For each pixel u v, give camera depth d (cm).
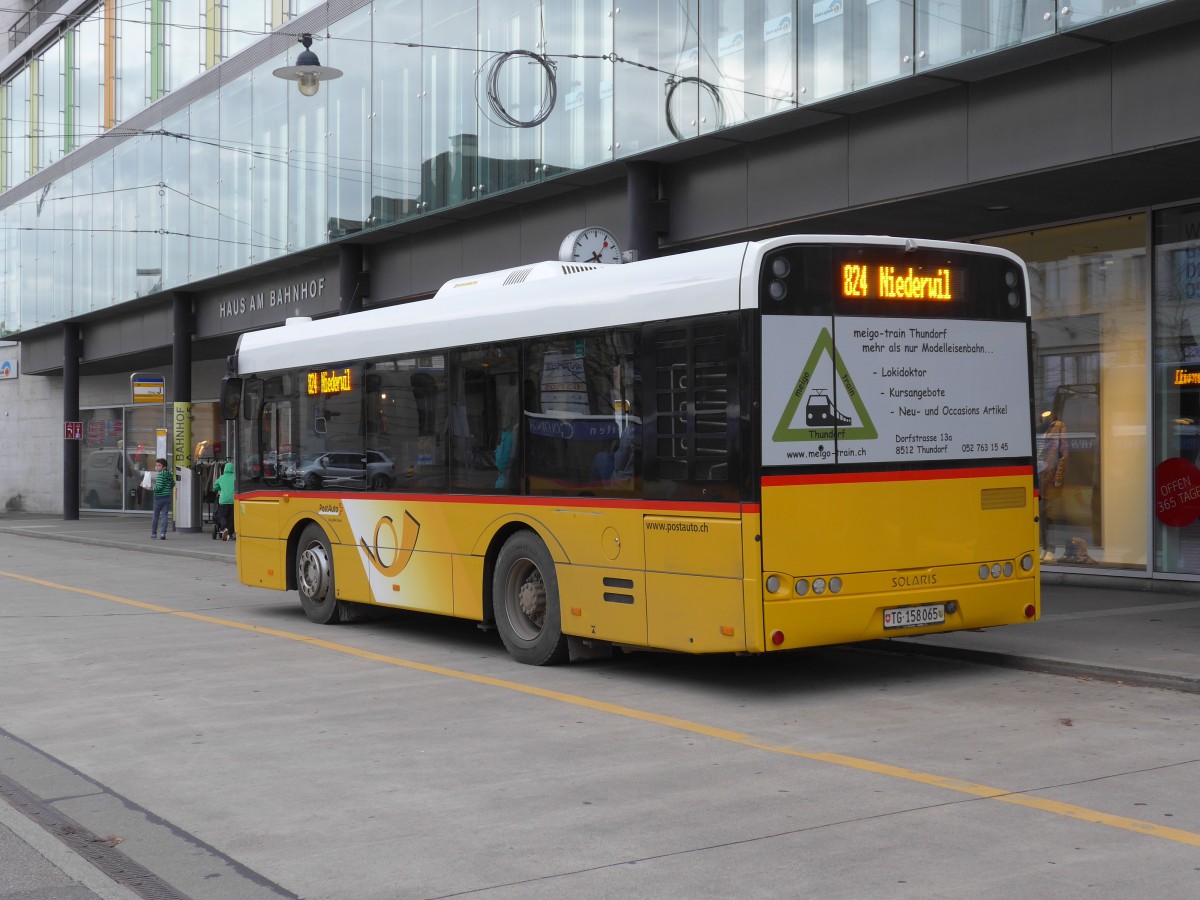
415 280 2212
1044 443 1595
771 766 704
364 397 1269
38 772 721
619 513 953
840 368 883
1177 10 1092
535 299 1044
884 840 561
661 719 841
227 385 1468
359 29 2245
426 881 521
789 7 1411
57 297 3734
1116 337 1506
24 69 4041
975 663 1038
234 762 737
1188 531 1445
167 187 3023
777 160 1516
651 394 927
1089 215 1499
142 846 579
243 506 1477
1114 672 947
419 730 816
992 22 1210
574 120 1728
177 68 2961
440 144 2019
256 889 517
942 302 931
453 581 1141
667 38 1571
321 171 2358
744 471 851
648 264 941
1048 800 622
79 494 4128
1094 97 1202
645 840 570
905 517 908
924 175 1354
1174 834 564
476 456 1109
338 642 1227
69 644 1229
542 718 848
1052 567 1580
